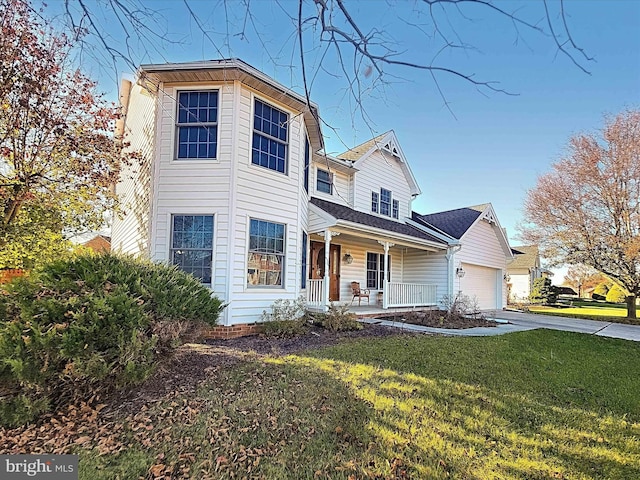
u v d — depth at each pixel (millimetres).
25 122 7535
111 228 14352
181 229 8523
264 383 4902
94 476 2949
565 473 3021
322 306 10469
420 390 4824
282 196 9570
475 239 16891
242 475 2949
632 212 16234
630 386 5676
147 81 8555
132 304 4238
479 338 8852
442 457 3199
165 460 3160
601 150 16672
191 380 4992
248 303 8656
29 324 3771
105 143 8406
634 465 3176
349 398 4418
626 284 16609
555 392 5113
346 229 11227
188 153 8664
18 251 9109
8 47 6609
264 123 9289
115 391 4363
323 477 2916
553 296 27938
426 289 14898
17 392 3760
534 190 18578
